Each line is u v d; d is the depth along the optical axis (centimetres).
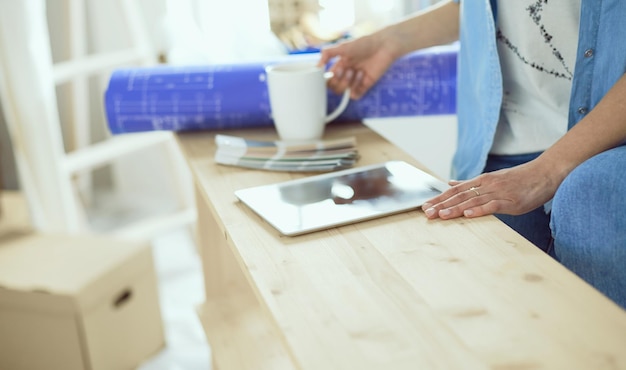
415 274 81
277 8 223
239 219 99
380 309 74
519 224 129
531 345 66
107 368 175
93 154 225
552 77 120
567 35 116
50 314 167
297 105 126
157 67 141
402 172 110
